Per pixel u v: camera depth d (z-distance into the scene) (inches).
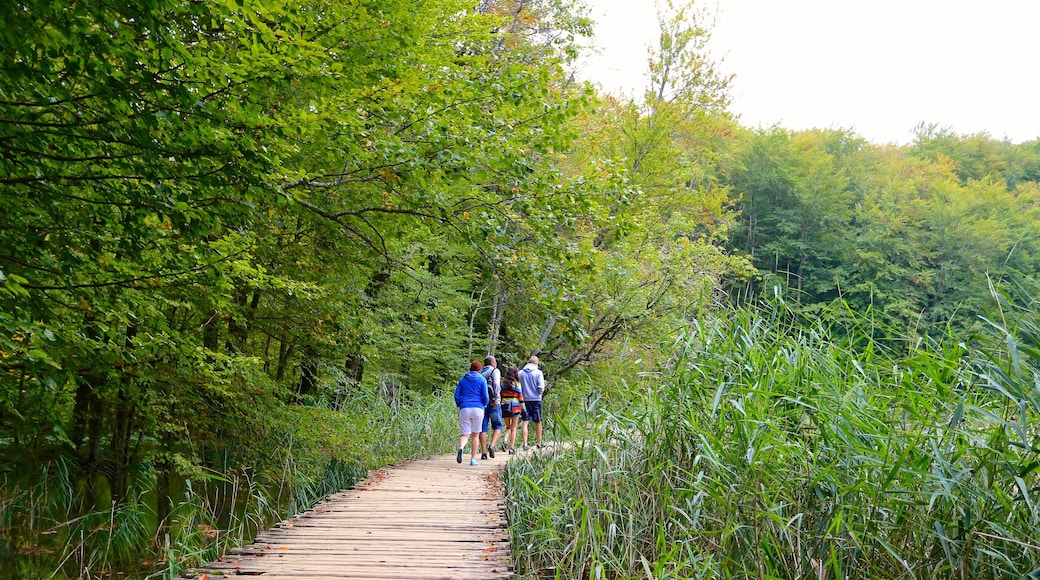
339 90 275.0
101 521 311.9
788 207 1726.1
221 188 226.7
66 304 239.6
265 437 414.3
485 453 478.6
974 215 1617.9
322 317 430.6
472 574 206.5
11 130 188.4
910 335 206.5
